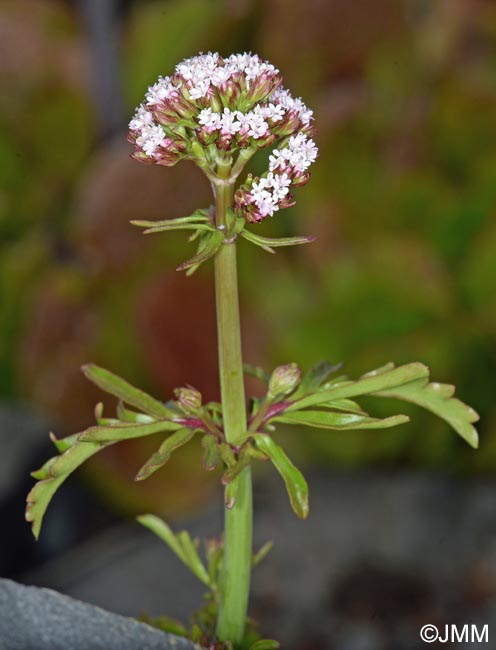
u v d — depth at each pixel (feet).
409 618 0.91
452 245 1.21
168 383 1.16
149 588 0.98
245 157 0.46
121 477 1.14
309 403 0.49
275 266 1.20
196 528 1.07
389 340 1.13
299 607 0.93
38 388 1.18
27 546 1.10
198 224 0.46
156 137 0.46
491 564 0.97
